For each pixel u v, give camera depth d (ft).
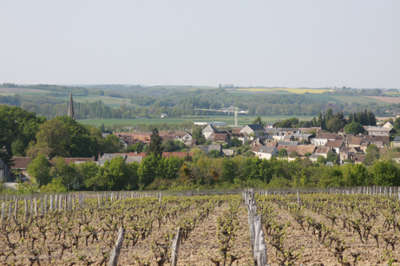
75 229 153.17
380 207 206.69
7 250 118.73
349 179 336.90
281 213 199.82
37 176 355.77
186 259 111.86
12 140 524.52
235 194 285.43
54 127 501.56
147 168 364.79
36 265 105.70
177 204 219.00
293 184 352.28
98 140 566.36
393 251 120.88
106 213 174.91
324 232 133.08
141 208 188.03
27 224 150.71
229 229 132.46
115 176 355.36
